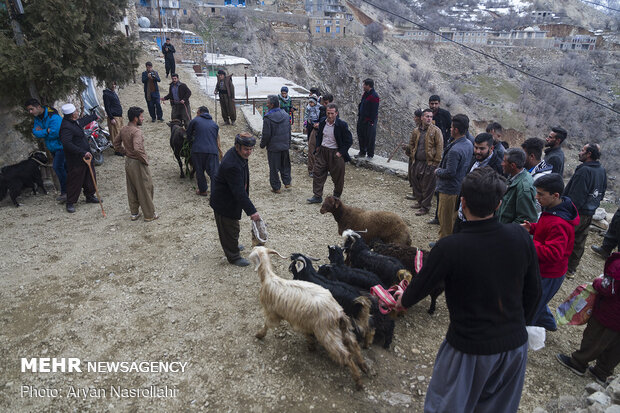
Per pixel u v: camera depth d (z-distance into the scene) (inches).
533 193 159.0
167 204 314.5
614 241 259.9
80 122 378.6
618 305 140.7
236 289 202.4
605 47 3860.7
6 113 334.6
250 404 135.6
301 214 298.7
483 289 83.7
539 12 5344.5
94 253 238.5
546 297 157.8
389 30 3609.7
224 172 197.3
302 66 2361.0
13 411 135.5
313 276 157.5
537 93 2989.7
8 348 163.3
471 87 2984.7
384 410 132.3
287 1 2780.5
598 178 220.2
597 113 2726.4
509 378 89.7
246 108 658.8
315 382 143.8
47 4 291.1
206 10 2316.7
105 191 339.9
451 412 88.0
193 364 154.6
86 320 179.3
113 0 381.4
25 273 217.0
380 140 2236.7
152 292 200.2
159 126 542.3
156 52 1132.5
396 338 167.9
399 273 163.0
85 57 334.0
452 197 222.4
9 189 301.6
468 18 5290.4
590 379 154.7
